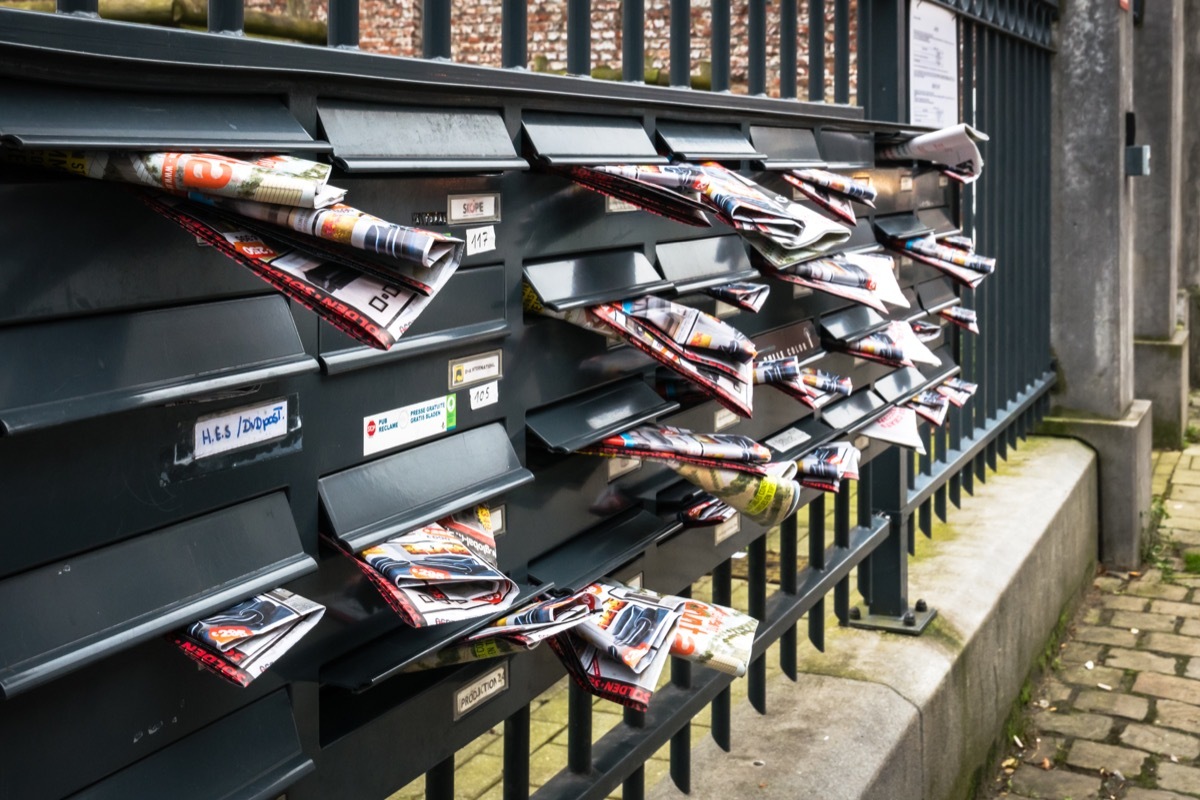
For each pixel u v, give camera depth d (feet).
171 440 3.71
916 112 12.64
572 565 5.89
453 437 5.04
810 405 7.21
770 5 22.22
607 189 5.65
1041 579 15.03
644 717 7.65
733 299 6.85
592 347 5.96
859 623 11.65
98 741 3.58
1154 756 13.14
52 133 3.27
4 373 3.19
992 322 17.03
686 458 5.99
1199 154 33.24
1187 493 24.47
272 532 4.07
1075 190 19.72
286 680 4.29
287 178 3.61
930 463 13.84
